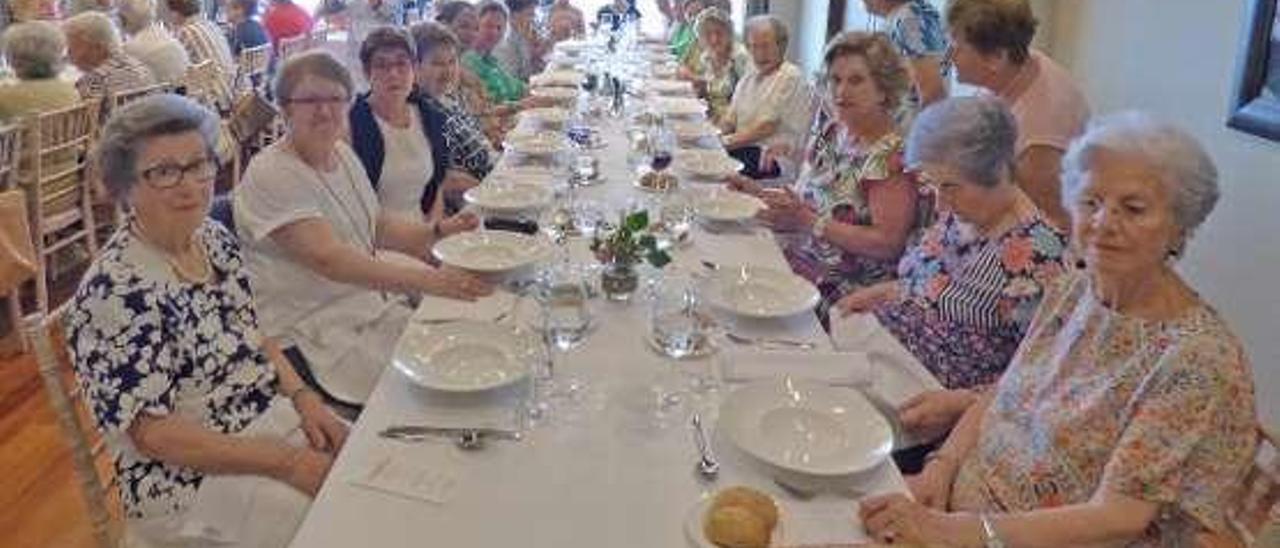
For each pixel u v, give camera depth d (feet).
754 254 8.18
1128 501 4.30
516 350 5.74
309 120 7.42
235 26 23.94
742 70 18.30
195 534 5.33
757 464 4.75
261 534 5.36
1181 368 4.29
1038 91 8.52
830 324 7.63
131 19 16.78
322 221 7.43
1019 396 5.31
